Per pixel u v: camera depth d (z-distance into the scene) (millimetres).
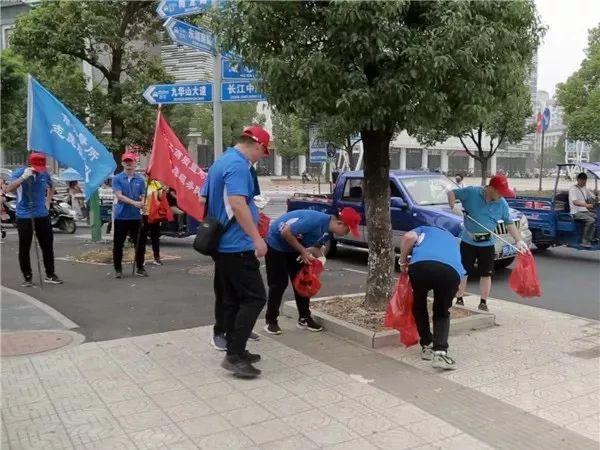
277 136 47062
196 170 8906
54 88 13672
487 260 6996
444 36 5320
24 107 25469
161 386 4820
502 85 5879
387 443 3869
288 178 58250
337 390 4754
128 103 13625
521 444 3875
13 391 4723
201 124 35938
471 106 5645
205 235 4965
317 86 5484
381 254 6742
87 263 10938
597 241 11648
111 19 12938
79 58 13859
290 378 5012
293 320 6859
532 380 4996
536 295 6480
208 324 6738
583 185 11984
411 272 5262
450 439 3932
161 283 9102
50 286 8836
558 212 12078
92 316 7074
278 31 5789
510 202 13000
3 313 7129
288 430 4051
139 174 9852
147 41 14055
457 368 5273
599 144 30000
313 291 6246
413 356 5602
